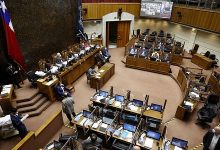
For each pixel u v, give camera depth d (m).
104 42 20.25
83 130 8.25
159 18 19.91
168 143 7.37
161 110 9.11
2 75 10.96
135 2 20.34
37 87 11.55
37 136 7.51
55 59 13.55
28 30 12.27
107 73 13.59
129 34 21.08
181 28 20.03
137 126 7.85
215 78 12.23
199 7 16.64
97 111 8.64
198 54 16.72
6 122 8.14
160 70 15.20
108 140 7.77
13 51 10.93
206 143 6.35
